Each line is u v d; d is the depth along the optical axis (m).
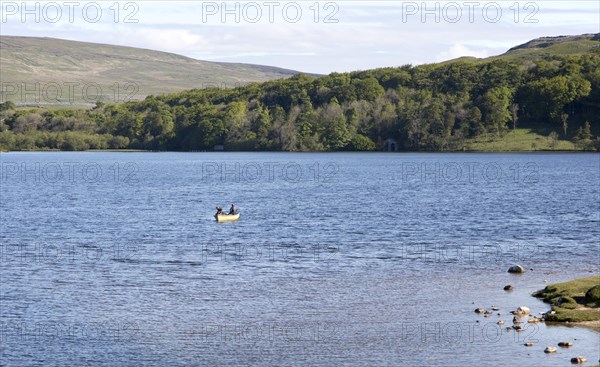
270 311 73.44
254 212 164.62
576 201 185.88
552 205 175.75
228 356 60.88
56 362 60.03
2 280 87.81
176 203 192.38
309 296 79.12
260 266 95.75
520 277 86.88
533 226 134.88
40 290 82.81
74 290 82.75
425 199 195.88
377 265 95.50
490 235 122.94
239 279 87.75
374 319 69.94
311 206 177.50
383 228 133.38
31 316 72.44
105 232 132.75
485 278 86.50
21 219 155.62
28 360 60.59
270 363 59.28
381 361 59.19
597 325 65.12
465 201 188.75
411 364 58.38
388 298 77.69
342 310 73.31
